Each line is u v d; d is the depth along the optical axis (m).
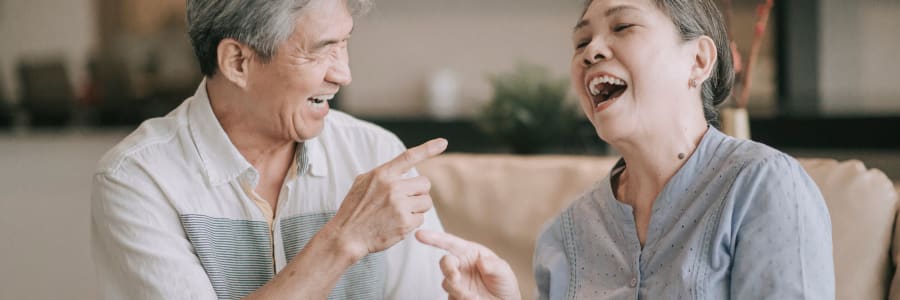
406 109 4.07
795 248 1.10
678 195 1.21
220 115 1.43
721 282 1.16
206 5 1.33
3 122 4.07
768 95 3.58
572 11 3.98
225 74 1.35
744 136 1.77
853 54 3.63
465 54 4.04
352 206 1.29
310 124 1.39
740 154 1.18
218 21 1.32
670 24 1.18
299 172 1.47
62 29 4.02
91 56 4.01
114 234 1.37
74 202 4.07
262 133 1.42
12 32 4.05
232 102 1.40
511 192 1.88
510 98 2.82
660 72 1.17
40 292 4.04
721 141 1.21
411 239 1.56
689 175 1.21
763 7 1.81
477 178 1.92
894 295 1.48
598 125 1.22
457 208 1.91
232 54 1.34
